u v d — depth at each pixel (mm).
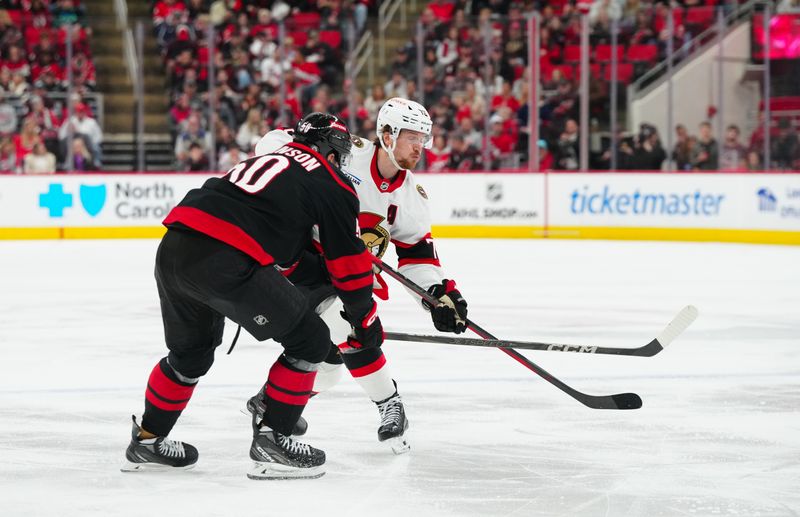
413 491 8062
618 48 34156
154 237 33656
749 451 9312
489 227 34031
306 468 8336
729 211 31672
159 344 15109
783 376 12828
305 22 35188
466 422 10422
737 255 28109
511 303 19391
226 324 16672
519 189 33875
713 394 11766
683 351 14578
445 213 34188
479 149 34812
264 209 7715
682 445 9523
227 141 34812
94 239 33344
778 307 18922
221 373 12820
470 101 34719
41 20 35094
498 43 34469
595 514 7508
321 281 8992
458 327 9242
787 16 33469
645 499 7871
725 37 33594
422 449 9383
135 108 34031
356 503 7734
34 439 9695
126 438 9742
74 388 12086
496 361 13680
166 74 35969
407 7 40031
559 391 11891
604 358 14000
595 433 9984
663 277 23438
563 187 33625
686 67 33594
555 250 29703
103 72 35938
